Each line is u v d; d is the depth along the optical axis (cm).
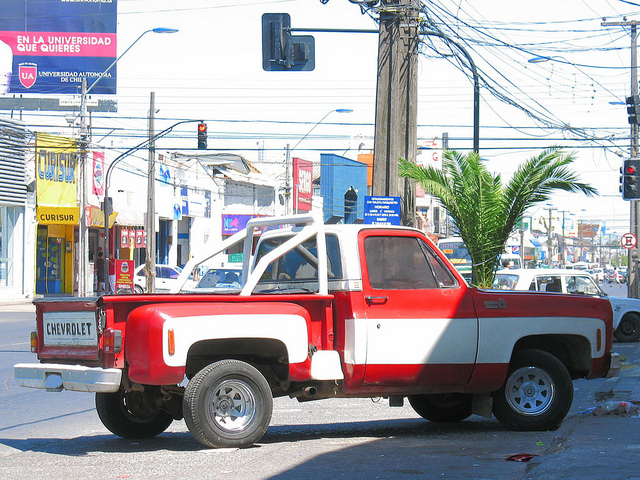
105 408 824
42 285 3669
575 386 1355
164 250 4531
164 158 4394
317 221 823
